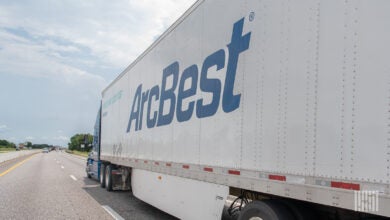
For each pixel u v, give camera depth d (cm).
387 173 281
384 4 293
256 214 441
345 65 325
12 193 1320
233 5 520
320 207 420
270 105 423
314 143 354
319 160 347
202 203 587
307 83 369
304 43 377
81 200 1162
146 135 889
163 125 770
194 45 642
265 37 441
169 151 727
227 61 525
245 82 477
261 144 436
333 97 336
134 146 1003
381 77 291
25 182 1727
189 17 673
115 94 1329
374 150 293
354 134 312
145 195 898
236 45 505
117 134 1255
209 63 580
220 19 555
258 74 450
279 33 416
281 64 409
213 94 561
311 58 366
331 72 340
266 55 436
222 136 526
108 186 1372
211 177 552
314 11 366
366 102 303
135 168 1013
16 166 3103
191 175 621
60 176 2122
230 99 510
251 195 513
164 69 790
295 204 426
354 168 309
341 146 323
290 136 388
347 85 322
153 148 828
